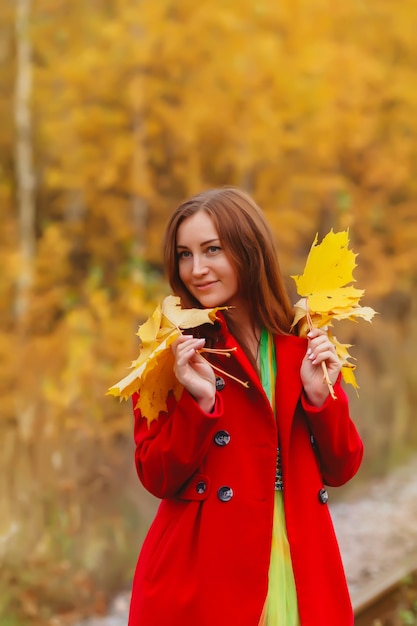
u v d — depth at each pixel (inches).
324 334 85.0
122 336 289.6
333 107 385.4
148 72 374.3
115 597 189.9
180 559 81.7
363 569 196.2
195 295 87.4
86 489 199.8
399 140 430.6
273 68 367.2
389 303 466.6
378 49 424.2
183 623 80.2
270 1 364.2
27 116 385.4
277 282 88.5
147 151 388.5
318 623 80.4
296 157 404.2
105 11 382.6
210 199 86.8
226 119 373.7
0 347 299.1
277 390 85.6
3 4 406.0
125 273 346.0
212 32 363.9
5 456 197.8
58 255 372.8
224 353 81.9
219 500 82.0
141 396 80.2
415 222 443.2
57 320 356.8
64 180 380.2
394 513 245.1
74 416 216.7
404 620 144.4
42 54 389.4
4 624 170.7
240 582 80.2
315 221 424.8
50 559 184.7
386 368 378.6
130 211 400.8
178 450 79.7
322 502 85.0
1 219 401.1
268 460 82.8
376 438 314.5
